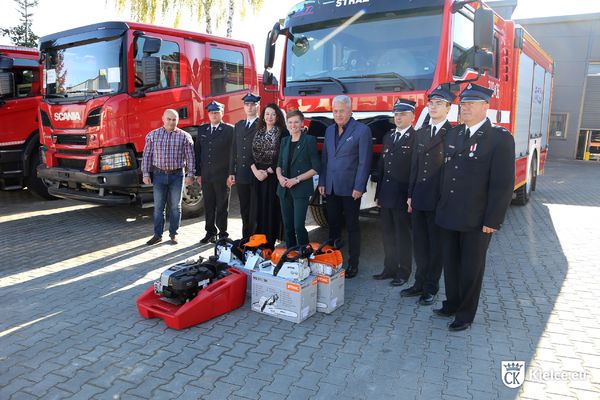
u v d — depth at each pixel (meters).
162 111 6.92
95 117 6.38
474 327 3.77
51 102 6.96
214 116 5.82
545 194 11.22
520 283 4.82
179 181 6.04
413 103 4.41
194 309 3.71
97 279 4.80
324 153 4.75
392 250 4.77
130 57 6.45
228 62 8.08
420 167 4.11
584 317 3.98
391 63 4.94
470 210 3.51
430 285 4.25
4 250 5.80
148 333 3.62
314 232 6.77
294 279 3.80
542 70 8.73
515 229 7.24
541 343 3.51
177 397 2.80
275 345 3.44
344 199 4.72
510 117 6.77
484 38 4.35
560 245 6.30
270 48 5.82
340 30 5.29
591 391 2.87
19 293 4.42
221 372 3.07
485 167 3.44
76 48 6.84
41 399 2.77
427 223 4.21
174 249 5.86
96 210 8.20
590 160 22.47
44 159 7.32
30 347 3.39
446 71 4.70
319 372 3.08
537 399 2.79
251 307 4.07
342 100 4.47
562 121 22.92
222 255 4.41
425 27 4.79
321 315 3.98
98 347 3.40
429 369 3.12
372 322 3.85
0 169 8.47
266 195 5.13
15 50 8.52
